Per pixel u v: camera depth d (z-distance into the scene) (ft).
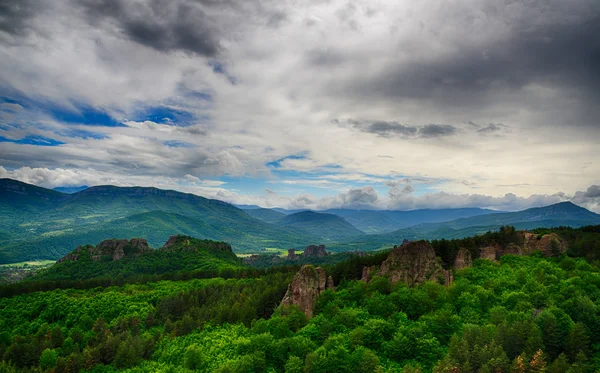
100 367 440.86
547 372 278.26
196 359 394.73
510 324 337.31
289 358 343.87
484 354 292.81
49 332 546.26
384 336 360.48
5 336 536.01
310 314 442.09
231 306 564.30
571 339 307.37
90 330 576.20
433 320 364.17
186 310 616.80
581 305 353.31
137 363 439.63
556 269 471.62
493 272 480.64
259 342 380.37
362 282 475.72
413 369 297.74
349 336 362.33
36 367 445.37
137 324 571.28
